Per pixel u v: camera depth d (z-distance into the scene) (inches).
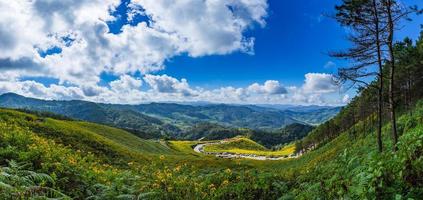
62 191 451.8
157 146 5526.6
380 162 304.3
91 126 4505.4
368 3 912.3
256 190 510.0
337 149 2999.5
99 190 495.5
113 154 2320.4
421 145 304.2
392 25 891.4
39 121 2453.2
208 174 601.3
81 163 661.9
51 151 645.9
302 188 477.1
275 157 7608.3
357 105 3501.5
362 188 281.0
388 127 1843.0
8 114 2310.5
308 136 6481.3
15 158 557.0
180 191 506.3
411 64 2380.7
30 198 350.0
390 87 919.0
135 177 539.8
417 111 1813.5
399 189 267.9
